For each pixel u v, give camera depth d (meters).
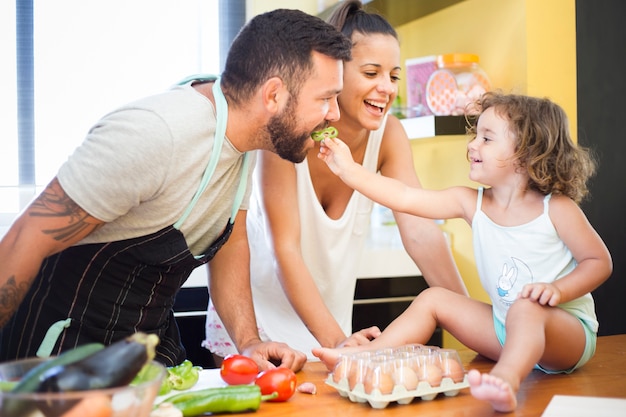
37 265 1.41
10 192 2.99
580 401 1.21
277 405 1.29
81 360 0.91
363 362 1.31
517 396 1.31
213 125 1.50
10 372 1.00
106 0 3.05
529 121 1.60
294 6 3.20
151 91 3.12
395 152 2.14
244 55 1.49
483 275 1.66
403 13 2.87
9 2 2.97
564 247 1.57
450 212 1.73
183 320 2.61
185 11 3.12
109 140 1.39
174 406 1.17
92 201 1.39
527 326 1.38
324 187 2.10
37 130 3.02
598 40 2.42
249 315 1.76
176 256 1.55
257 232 2.21
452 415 1.21
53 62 3.02
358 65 1.86
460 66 2.50
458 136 2.72
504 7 2.46
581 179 1.64
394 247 2.87
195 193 1.51
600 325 2.39
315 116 1.53
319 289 2.19
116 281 1.54
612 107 2.43
